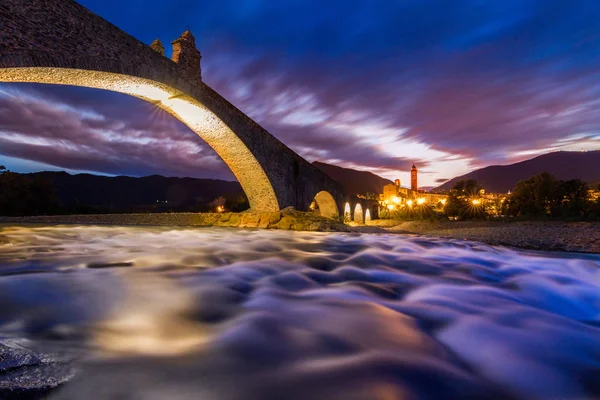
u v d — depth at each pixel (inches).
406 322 134.0
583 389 88.3
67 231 502.6
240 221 652.1
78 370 85.0
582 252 353.7
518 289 193.2
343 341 113.0
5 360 85.1
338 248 363.9
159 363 92.9
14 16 314.8
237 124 661.3
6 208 1000.9
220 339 112.7
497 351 109.0
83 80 426.3
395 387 82.8
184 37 551.8
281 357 99.7
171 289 181.8
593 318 147.5
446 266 260.7
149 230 558.9
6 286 176.1
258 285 197.0
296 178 890.1
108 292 171.3
